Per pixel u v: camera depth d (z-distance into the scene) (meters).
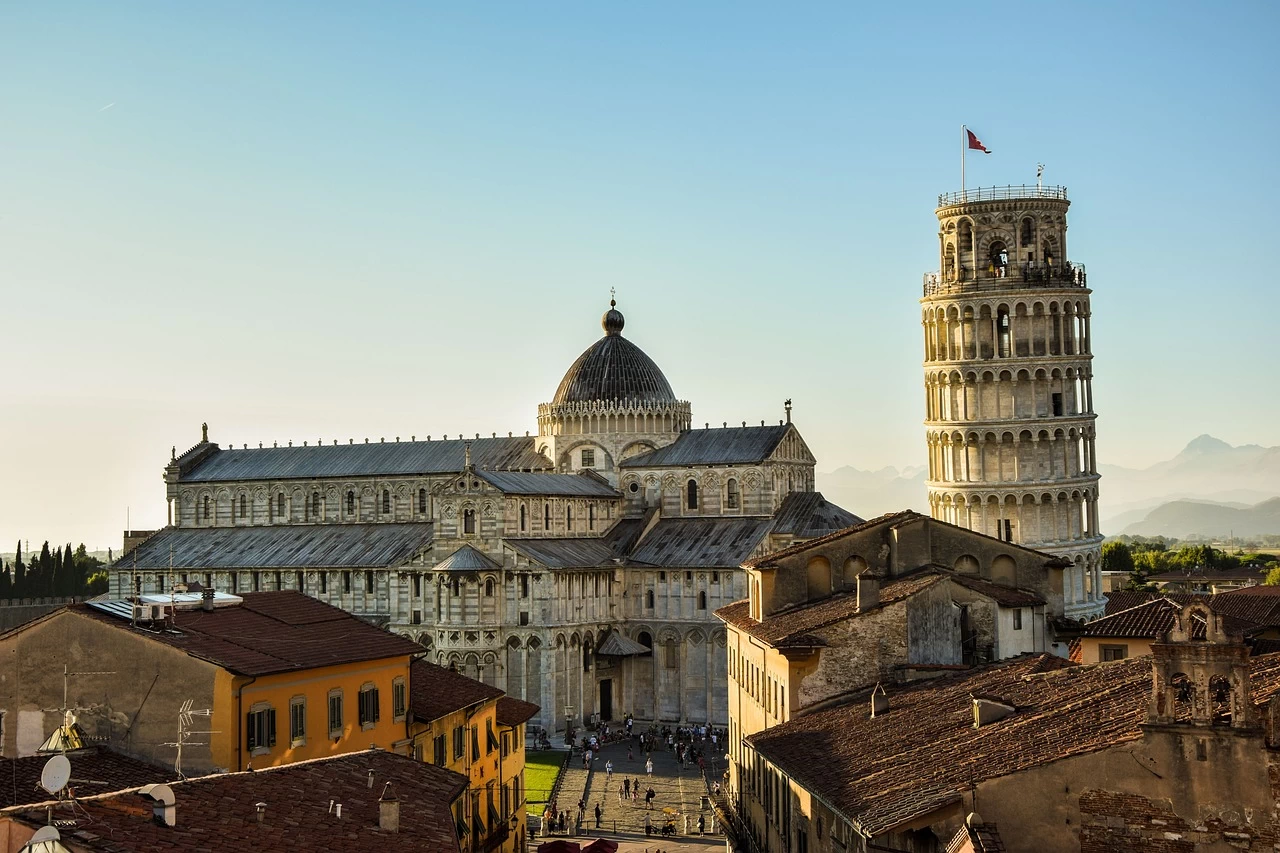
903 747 74.94
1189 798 56.06
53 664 88.06
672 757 198.12
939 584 101.75
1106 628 114.25
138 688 86.19
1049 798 57.94
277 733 88.44
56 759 57.84
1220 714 57.06
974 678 87.94
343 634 100.88
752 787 109.56
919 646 100.38
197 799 62.91
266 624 98.38
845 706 95.50
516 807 126.25
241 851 58.28
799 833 82.75
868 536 119.25
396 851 63.62
